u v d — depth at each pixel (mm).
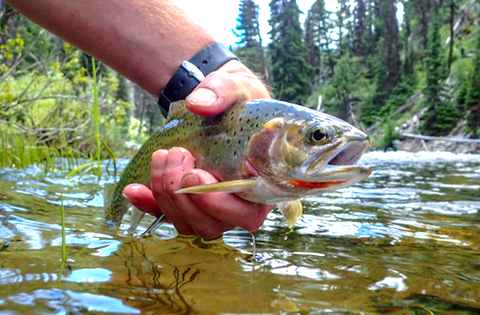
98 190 522
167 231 315
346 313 157
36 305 149
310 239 296
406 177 856
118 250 244
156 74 304
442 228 339
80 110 1359
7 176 609
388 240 295
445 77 5215
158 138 324
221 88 264
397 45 6867
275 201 253
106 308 150
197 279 194
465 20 6473
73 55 1347
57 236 269
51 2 275
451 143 3559
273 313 154
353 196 544
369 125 6031
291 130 242
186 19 312
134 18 291
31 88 1408
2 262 203
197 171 245
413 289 188
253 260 234
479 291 187
